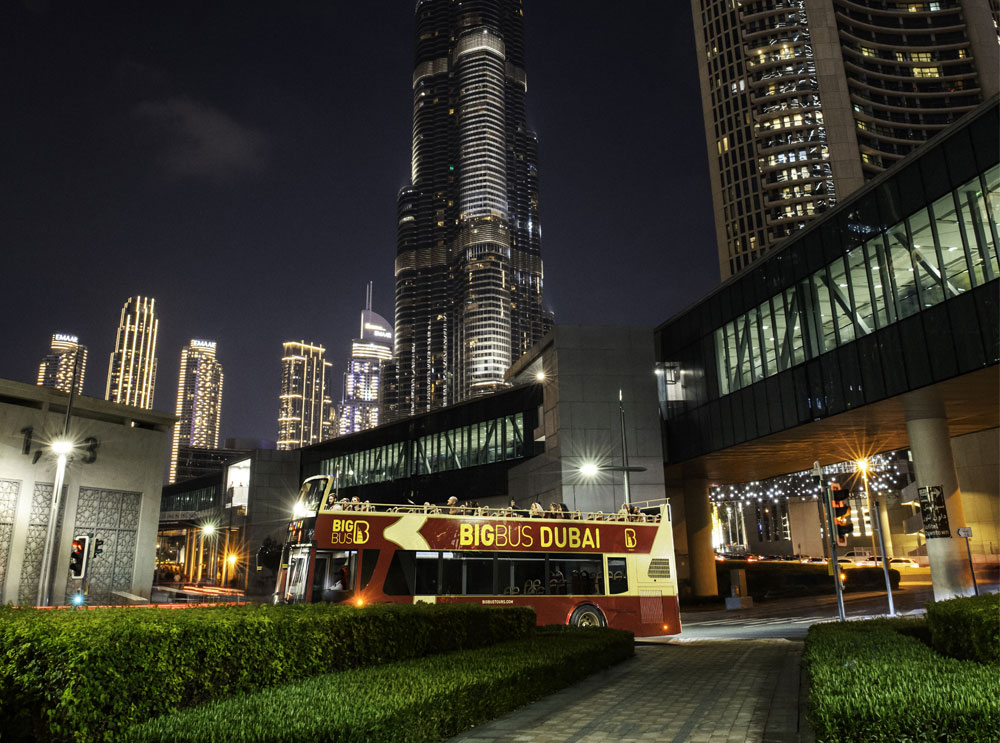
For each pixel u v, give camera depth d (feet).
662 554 73.51
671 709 30.99
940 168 91.56
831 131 454.81
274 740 18.48
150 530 114.62
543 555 68.44
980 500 206.08
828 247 110.83
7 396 101.14
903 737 16.56
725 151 491.31
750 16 488.85
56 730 21.27
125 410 114.21
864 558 261.03
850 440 133.59
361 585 60.54
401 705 22.40
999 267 83.41
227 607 36.11
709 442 139.85
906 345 95.55
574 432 142.20
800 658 48.32
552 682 35.60
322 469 247.91
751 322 129.70
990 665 24.73
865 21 491.31
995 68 476.95
